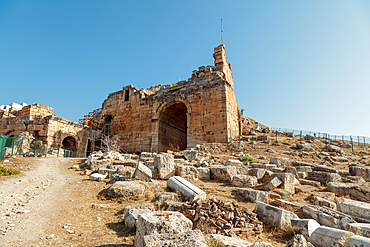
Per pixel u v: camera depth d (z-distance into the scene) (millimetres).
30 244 6316
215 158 20359
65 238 6734
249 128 44375
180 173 13773
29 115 32812
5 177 13133
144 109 37688
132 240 6633
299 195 11898
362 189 11281
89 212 8758
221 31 39812
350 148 27875
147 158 18625
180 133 41938
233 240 6473
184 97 33812
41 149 29062
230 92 33156
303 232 7270
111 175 13742
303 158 21062
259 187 12484
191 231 5531
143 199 10008
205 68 37031
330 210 8711
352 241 5781
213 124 30750
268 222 8414
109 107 42281
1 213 8188
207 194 11289
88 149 37469
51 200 9961
